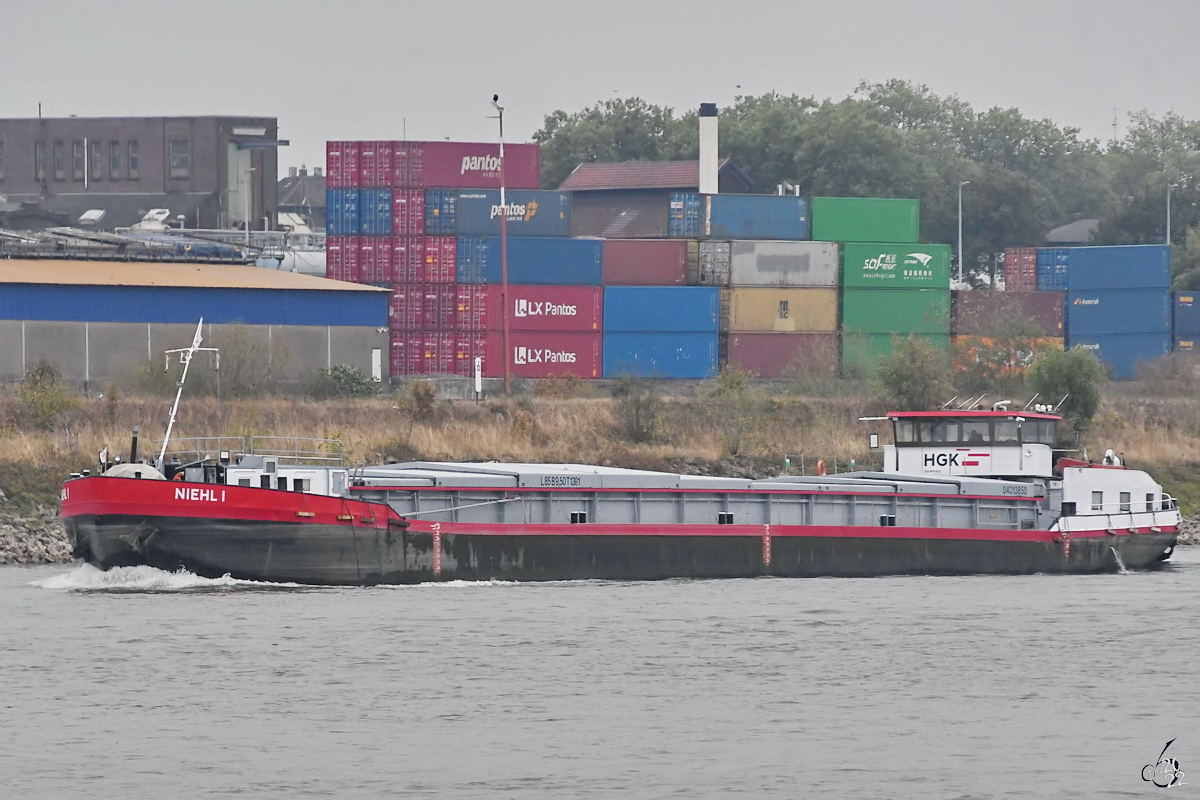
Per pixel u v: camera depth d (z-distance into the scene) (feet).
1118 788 410.31
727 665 530.68
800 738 449.89
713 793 404.57
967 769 424.05
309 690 494.18
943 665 534.78
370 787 408.46
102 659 528.63
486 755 433.07
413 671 517.14
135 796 401.70
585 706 479.00
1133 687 506.89
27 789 406.00
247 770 420.36
